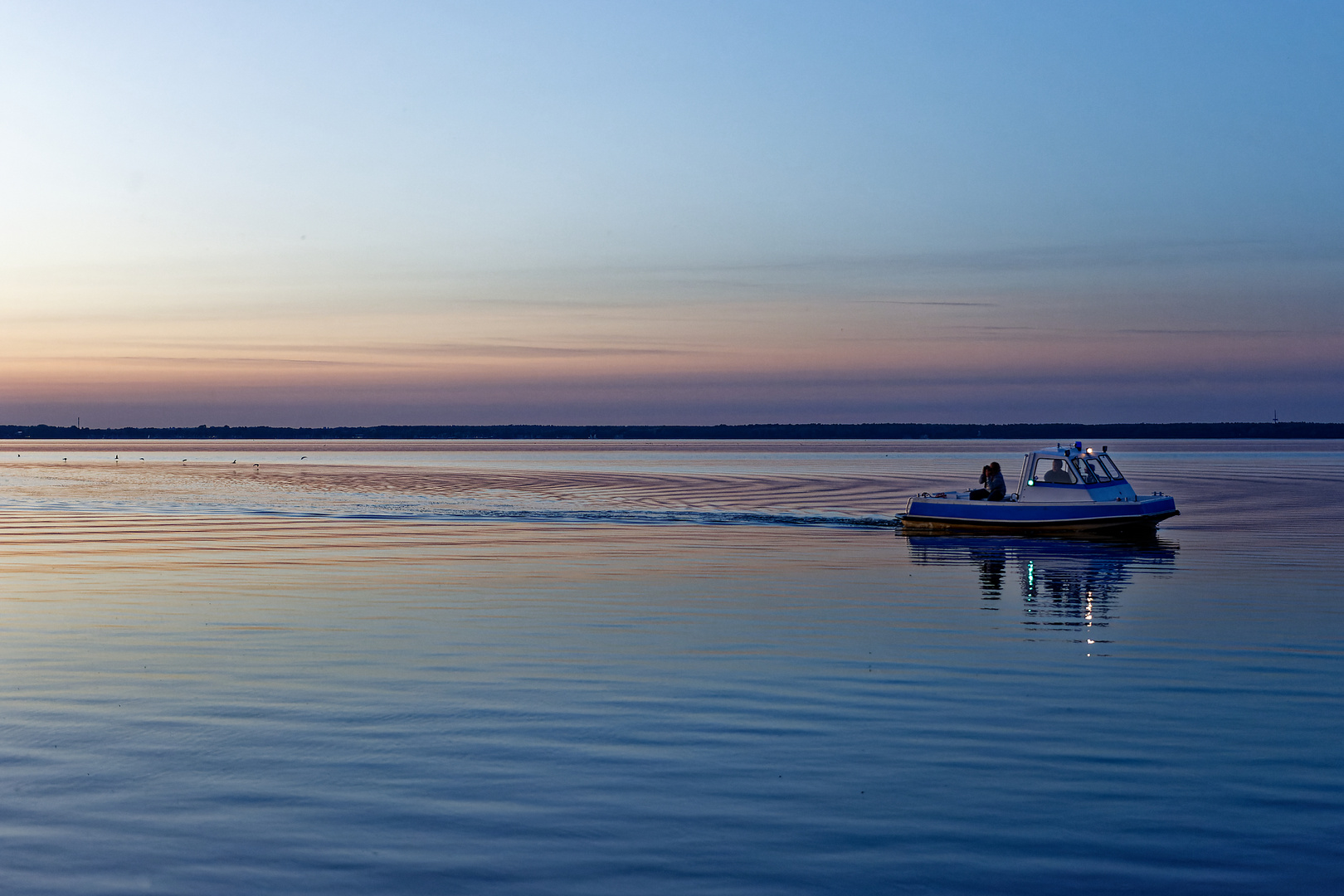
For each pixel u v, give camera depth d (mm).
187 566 25859
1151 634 16953
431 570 25078
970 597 20906
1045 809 9156
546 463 127562
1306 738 11156
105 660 14875
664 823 8828
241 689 13195
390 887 7664
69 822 8789
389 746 10867
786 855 8227
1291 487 63531
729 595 21172
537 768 10180
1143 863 8086
